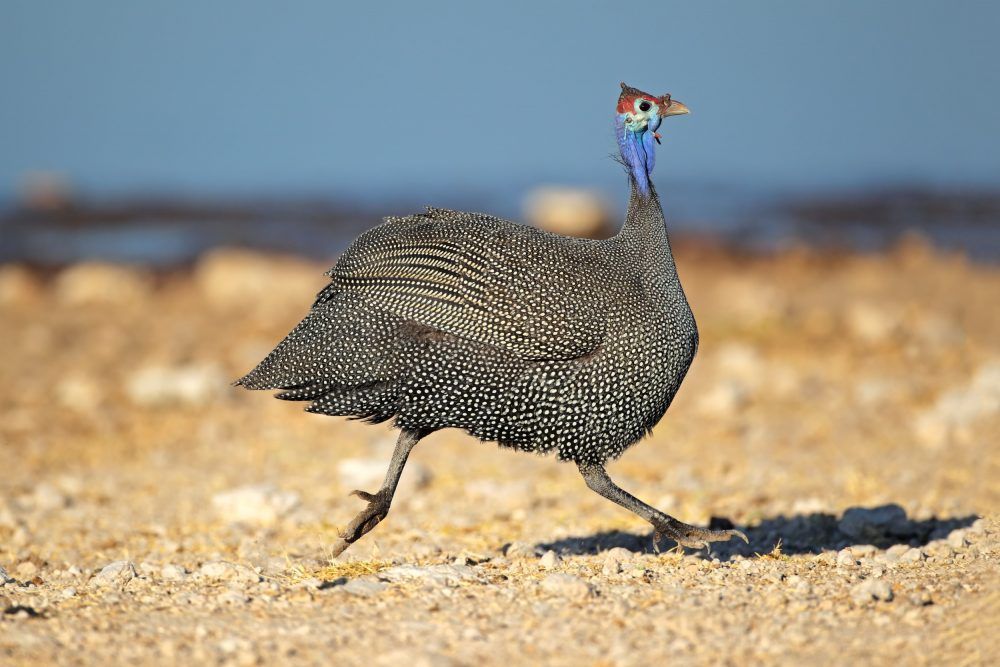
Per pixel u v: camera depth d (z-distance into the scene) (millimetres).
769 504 14672
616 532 13398
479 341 10805
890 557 11438
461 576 10445
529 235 11172
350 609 9508
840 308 32406
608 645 8617
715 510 14352
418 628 8984
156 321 33812
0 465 18297
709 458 17781
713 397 21250
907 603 9469
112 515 15062
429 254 10898
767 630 8945
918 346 26625
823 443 18562
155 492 16469
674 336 11156
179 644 8648
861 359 25734
